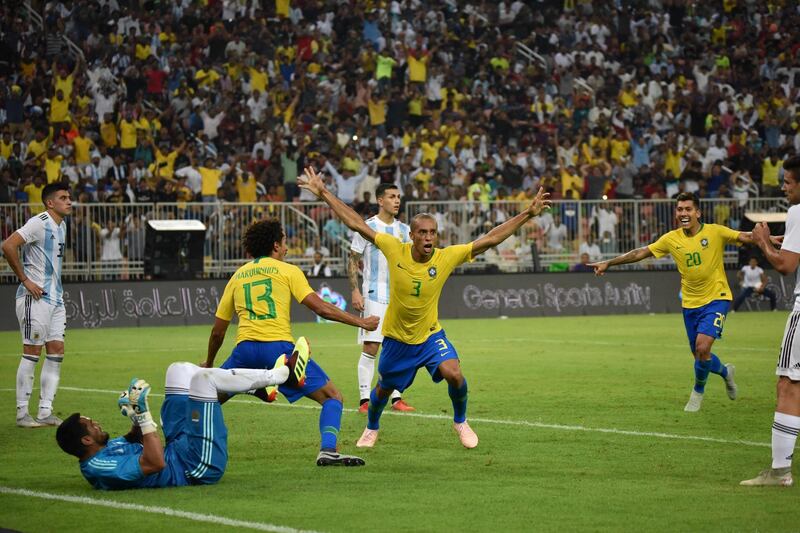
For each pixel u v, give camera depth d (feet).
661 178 282.56
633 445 79.77
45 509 58.85
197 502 60.34
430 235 74.64
